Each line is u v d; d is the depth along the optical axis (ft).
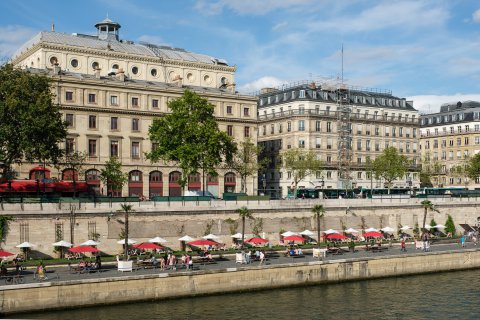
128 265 193.26
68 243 213.87
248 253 223.10
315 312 180.75
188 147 269.23
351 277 224.12
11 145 228.02
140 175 325.01
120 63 352.49
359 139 426.51
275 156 422.82
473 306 190.39
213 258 228.43
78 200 229.45
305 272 213.25
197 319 169.27
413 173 454.40
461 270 252.83
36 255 218.79
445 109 559.38
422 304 192.54
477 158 430.20
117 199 239.50
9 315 162.71
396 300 197.36
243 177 356.79
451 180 518.78
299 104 407.64
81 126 307.17
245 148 345.10
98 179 311.27
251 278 202.39
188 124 278.05
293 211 277.03
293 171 382.63
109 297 177.37
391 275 233.96
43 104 230.27
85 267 193.06
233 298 193.67
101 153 312.71
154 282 184.85
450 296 203.51
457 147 518.37
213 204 256.73
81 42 350.64
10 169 281.13
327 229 286.05
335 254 243.60
